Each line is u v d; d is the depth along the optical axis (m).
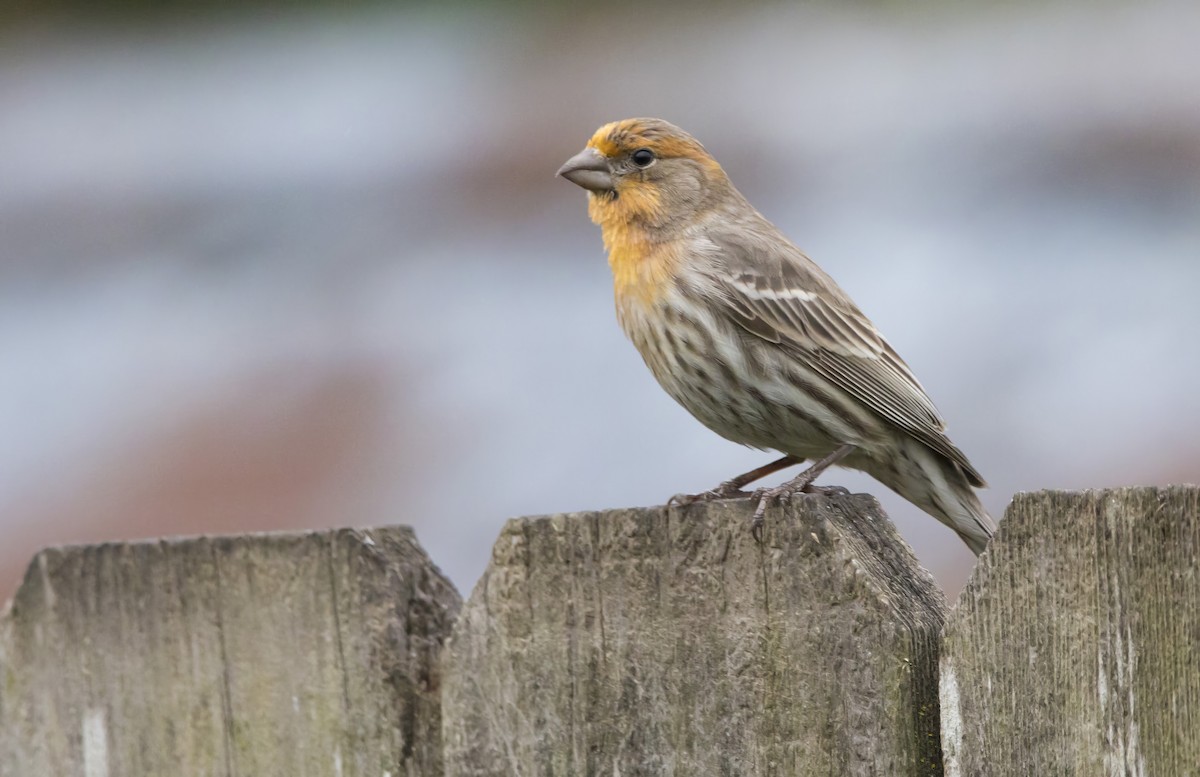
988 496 10.35
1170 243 12.82
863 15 16.97
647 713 5.80
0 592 10.15
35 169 16.08
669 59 16.89
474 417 11.70
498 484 11.02
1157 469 10.09
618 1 17.55
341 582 6.39
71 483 11.18
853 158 15.01
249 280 13.83
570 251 13.95
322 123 16.34
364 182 15.45
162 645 6.80
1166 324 11.56
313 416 11.74
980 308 12.34
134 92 17.75
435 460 11.22
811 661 5.46
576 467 11.07
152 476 11.09
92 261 14.46
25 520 10.80
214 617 6.68
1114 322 11.70
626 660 5.84
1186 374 10.98
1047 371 11.37
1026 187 14.02
